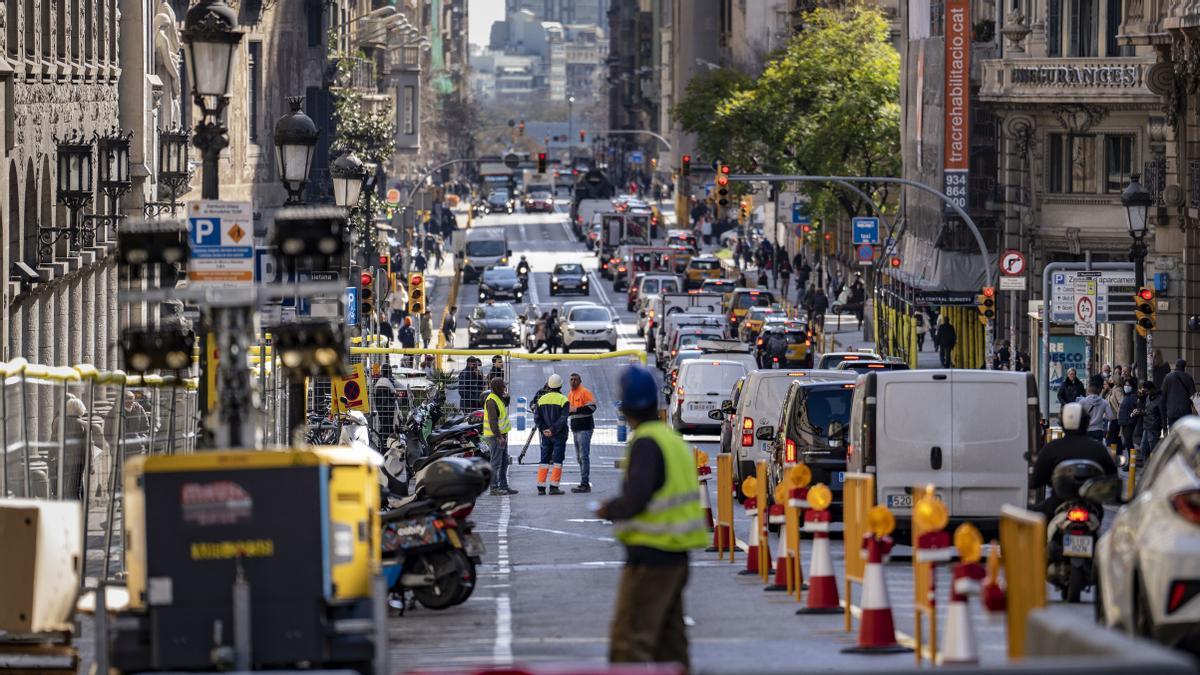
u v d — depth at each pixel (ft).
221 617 89.71
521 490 308.19
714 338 548.31
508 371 338.95
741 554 197.47
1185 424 106.83
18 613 111.14
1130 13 435.53
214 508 89.76
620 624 94.27
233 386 97.04
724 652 119.44
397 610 151.23
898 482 184.96
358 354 334.65
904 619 136.98
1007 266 440.45
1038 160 532.73
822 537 142.72
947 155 569.23
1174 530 98.32
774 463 228.22
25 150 286.66
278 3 609.01
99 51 354.74
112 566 165.58
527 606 155.02
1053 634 67.67
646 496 92.89
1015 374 185.37
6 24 276.62
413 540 150.10
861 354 374.84
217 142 157.07
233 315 97.35
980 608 140.87
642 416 94.53
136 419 178.19
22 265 279.08
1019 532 93.76
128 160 343.46
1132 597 103.30
